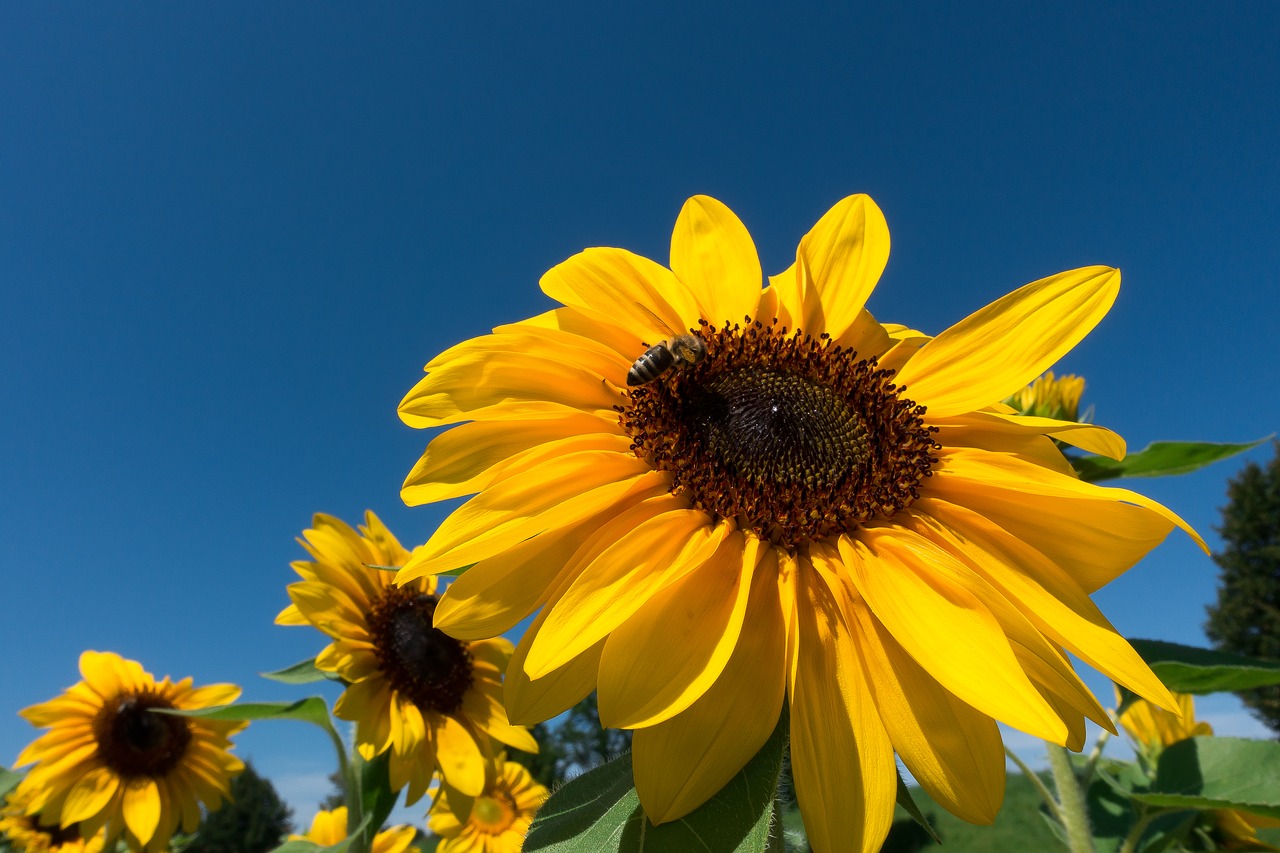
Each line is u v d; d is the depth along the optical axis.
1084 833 0.29
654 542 0.16
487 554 0.15
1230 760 0.30
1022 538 0.18
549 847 0.14
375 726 0.33
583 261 0.22
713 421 0.19
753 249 0.22
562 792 0.15
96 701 0.47
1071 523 0.17
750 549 0.16
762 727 0.14
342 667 0.33
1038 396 0.32
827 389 0.20
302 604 0.34
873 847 0.13
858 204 0.22
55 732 0.45
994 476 0.18
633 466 0.18
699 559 0.15
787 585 0.16
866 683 0.15
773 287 0.23
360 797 0.33
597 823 0.14
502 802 0.48
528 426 0.18
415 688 0.34
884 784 0.13
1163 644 0.26
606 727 0.13
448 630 0.15
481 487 0.17
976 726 0.14
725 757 0.13
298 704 0.32
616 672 0.14
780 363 0.21
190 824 0.47
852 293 0.22
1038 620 0.16
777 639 0.15
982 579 0.15
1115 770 0.37
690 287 0.22
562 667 0.15
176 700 0.49
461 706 0.36
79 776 0.45
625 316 0.21
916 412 0.19
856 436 0.19
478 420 0.18
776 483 0.18
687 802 0.13
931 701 0.14
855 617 0.15
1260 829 0.33
